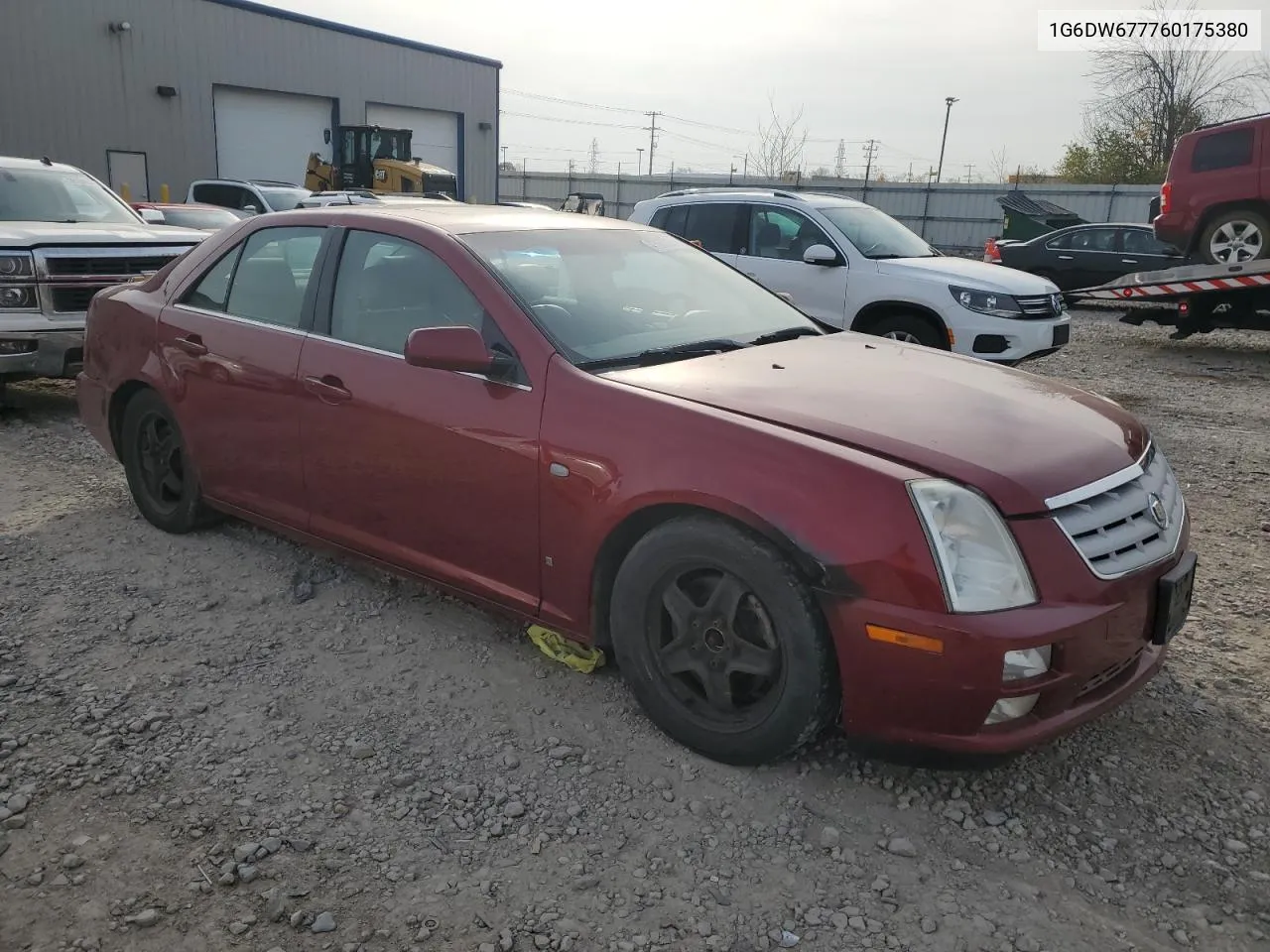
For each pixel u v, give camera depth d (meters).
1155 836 2.77
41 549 4.59
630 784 2.94
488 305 3.44
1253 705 3.46
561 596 3.27
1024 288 8.50
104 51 25.78
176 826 2.73
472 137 37.31
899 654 2.58
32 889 2.49
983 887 2.56
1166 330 14.62
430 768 3.02
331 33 31.16
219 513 4.75
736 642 2.89
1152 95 39.62
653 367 3.36
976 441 2.83
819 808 2.85
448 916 2.42
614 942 2.35
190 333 4.38
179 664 3.60
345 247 3.92
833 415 2.94
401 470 3.60
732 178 41.59
